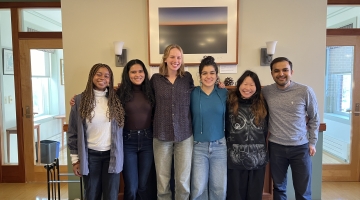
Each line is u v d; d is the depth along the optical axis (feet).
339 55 10.50
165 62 6.15
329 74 10.87
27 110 10.53
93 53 8.54
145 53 8.59
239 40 8.55
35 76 10.77
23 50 10.31
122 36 8.54
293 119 6.10
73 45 8.50
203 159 6.23
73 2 8.41
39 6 10.07
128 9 8.47
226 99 6.27
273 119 6.31
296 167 6.31
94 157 5.87
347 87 10.52
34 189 10.06
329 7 10.34
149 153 6.35
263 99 6.31
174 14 8.39
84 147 5.71
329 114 11.19
